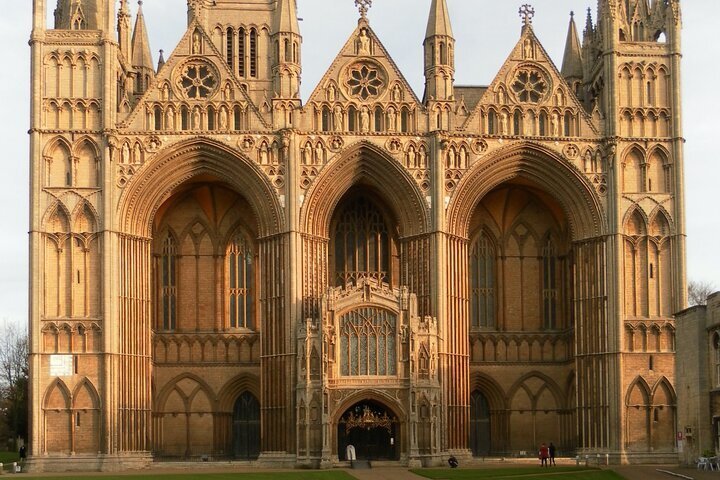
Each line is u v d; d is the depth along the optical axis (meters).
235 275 97.12
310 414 83.75
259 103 101.44
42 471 83.44
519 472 75.88
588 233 89.94
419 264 88.44
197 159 89.19
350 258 96.06
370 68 90.31
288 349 86.19
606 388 87.75
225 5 104.62
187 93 89.25
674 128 90.19
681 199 89.56
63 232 86.62
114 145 87.31
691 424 78.06
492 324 98.12
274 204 87.94
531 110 90.31
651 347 88.19
